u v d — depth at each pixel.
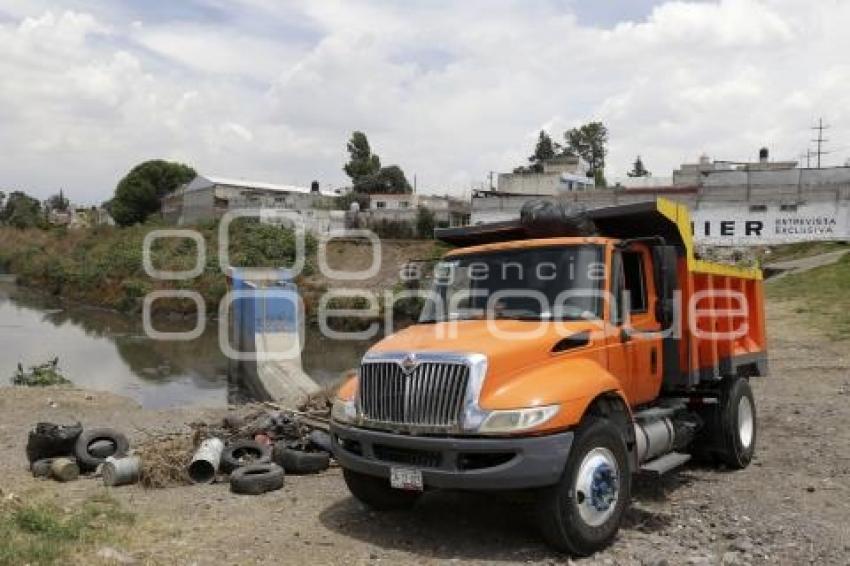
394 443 6.30
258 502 7.96
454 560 6.09
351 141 96.56
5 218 132.25
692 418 8.85
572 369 6.53
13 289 69.62
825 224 45.47
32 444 9.59
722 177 49.41
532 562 6.07
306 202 72.69
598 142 107.75
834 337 21.27
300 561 6.09
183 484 8.87
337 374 27.95
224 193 77.88
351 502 7.91
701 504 7.57
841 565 5.86
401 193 90.31
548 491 6.08
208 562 6.04
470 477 5.98
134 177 94.75
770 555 6.08
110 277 57.25
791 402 13.19
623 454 6.60
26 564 5.70
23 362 30.30
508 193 65.50
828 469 8.77
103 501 7.92
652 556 6.14
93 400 15.80
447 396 6.13
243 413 11.99
